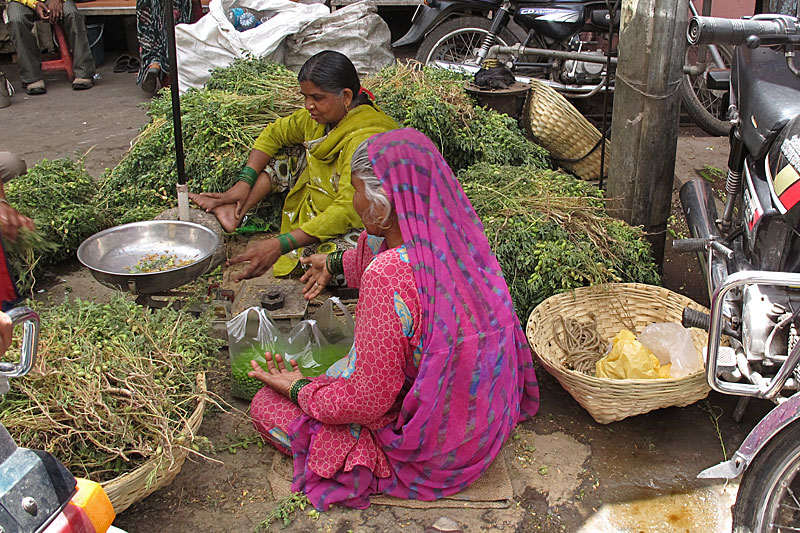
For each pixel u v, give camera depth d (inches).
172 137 166.6
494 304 88.1
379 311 83.6
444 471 92.9
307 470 94.3
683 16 125.6
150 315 103.1
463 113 175.8
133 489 83.7
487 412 90.3
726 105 141.6
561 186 144.8
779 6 132.5
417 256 82.4
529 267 126.4
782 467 76.2
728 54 213.0
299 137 142.2
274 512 92.6
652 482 100.1
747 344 93.7
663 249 144.0
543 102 182.5
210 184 156.6
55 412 86.2
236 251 155.3
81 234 156.2
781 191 93.5
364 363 85.4
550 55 202.2
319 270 114.0
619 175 138.6
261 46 232.5
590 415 113.0
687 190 139.6
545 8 215.6
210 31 229.6
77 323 96.3
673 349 111.8
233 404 113.9
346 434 92.8
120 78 314.0
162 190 162.1
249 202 145.9
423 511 94.4
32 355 62.6
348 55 246.1
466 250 86.7
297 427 94.4
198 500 96.2
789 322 89.7
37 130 244.8
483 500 95.3
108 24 357.4
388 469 94.4
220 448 104.3
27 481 57.6
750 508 79.2
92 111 266.5
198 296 124.7
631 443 107.3
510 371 92.2
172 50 128.4
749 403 115.5
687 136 237.6
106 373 89.4
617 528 92.6
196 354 102.6
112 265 121.3
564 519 93.7
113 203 165.8
